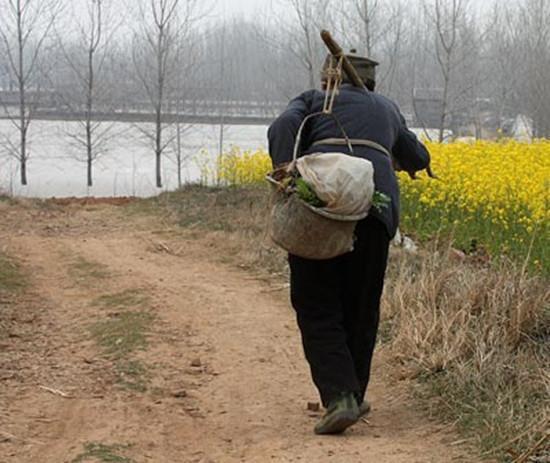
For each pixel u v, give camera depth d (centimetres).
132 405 685
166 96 4506
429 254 1113
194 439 610
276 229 564
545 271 1013
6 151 4800
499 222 1246
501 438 548
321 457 550
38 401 689
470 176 1415
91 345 886
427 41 4109
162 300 1082
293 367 792
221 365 800
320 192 548
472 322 753
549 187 1273
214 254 1462
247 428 629
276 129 593
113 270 1334
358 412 596
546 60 3866
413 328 762
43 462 557
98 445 585
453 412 618
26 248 1597
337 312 602
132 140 6050
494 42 4206
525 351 714
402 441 580
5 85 5238
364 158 600
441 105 3588
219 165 2758
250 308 1029
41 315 1038
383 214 592
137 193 3778
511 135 4003
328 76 615
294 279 601
